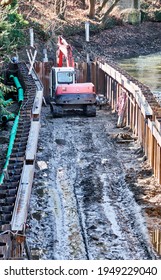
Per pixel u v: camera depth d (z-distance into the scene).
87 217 13.77
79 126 23.16
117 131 22.09
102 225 13.30
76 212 14.06
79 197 15.07
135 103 20.70
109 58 48.38
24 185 11.70
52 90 26.50
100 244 12.38
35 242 12.38
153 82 35.38
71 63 27.58
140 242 12.44
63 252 11.99
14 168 12.81
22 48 36.66
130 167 17.39
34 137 15.27
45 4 52.72
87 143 20.36
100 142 20.45
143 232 12.88
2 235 9.11
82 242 12.46
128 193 15.20
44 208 14.30
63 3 53.84
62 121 24.20
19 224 9.85
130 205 14.43
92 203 14.62
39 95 21.23
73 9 58.34
